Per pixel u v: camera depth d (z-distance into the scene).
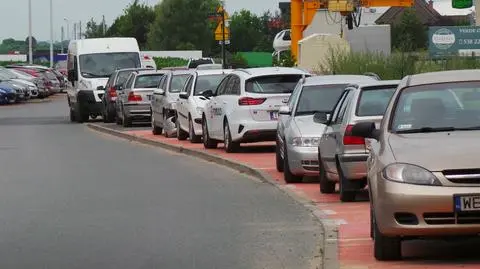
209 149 55.62
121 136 72.75
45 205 33.88
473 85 23.75
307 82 40.97
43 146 62.84
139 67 93.31
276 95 50.34
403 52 70.25
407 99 23.67
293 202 33.66
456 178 20.27
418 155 20.80
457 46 73.44
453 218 20.16
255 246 25.16
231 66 103.19
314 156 37.25
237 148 52.16
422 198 20.16
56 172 45.59
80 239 26.69
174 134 67.00
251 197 35.34
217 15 94.88
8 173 45.31
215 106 53.88
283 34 138.50
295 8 99.62
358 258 22.33
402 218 20.53
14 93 133.88
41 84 152.38
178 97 64.62
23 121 95.81
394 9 158.88
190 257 23.72
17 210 32.69
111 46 93.75
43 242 26.31
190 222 29.44
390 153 21.33
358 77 41.34
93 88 91.06
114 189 38.41
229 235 26.97
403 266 21.19
